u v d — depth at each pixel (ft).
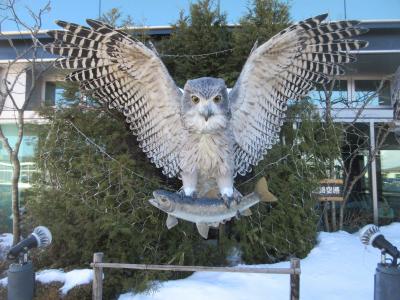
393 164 22.99
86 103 16.99
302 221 17.79
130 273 15.24
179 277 15.74
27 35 23.77
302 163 17.83
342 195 20.84
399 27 23.02
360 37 23.29
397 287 9.50
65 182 15.98
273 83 8.96
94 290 10.69
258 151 9.01
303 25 8.32
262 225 17.29
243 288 14.16
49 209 16.21
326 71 8.81
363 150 22.67
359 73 26.27
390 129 20.79
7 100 24.98
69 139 16.58
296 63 8.80
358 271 15.48
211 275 15.76
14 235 17.11
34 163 18.08
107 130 16.80
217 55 21.15
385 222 22.67
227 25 22.47
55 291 13.62
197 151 8.23
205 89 7.64
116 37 8.11
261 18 20.15
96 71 8.51
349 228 21.85
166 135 8.75
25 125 20.42
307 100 18.80
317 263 16.44
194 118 7.74
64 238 15.81
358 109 22.57
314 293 13.43
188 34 21.31
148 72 8.50
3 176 23.16
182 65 20.93
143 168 16.56
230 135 8.31
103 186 15.67
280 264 16.57
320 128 19.26
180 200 7.98
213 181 8.57
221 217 8.23
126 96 8.84
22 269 9.80
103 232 15.28
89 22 7.91
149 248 15.53
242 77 8.76
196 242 16.66
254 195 8.45
